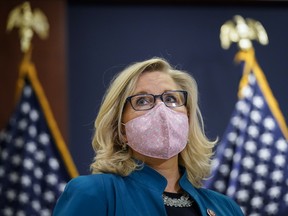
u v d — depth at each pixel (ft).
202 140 8.89
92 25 18.26
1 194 16.40
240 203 16.71
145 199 7.93
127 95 8.41
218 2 18.79
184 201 8.28
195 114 8.84
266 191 16.89
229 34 18.40
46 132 17.19
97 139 8.50
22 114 17.19
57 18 17.89
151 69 8.63
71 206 7.70
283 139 17.40
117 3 18.49
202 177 8.86
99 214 7.70
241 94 17.79
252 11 18.89
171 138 8.23
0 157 16.74
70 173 16.93
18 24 17.63
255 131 17.42
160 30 18.49
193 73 18.26
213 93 18.19
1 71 17.40
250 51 18.20
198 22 18.65
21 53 17.56
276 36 18.81
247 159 17.11
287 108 18.39
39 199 16.51
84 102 17.79
